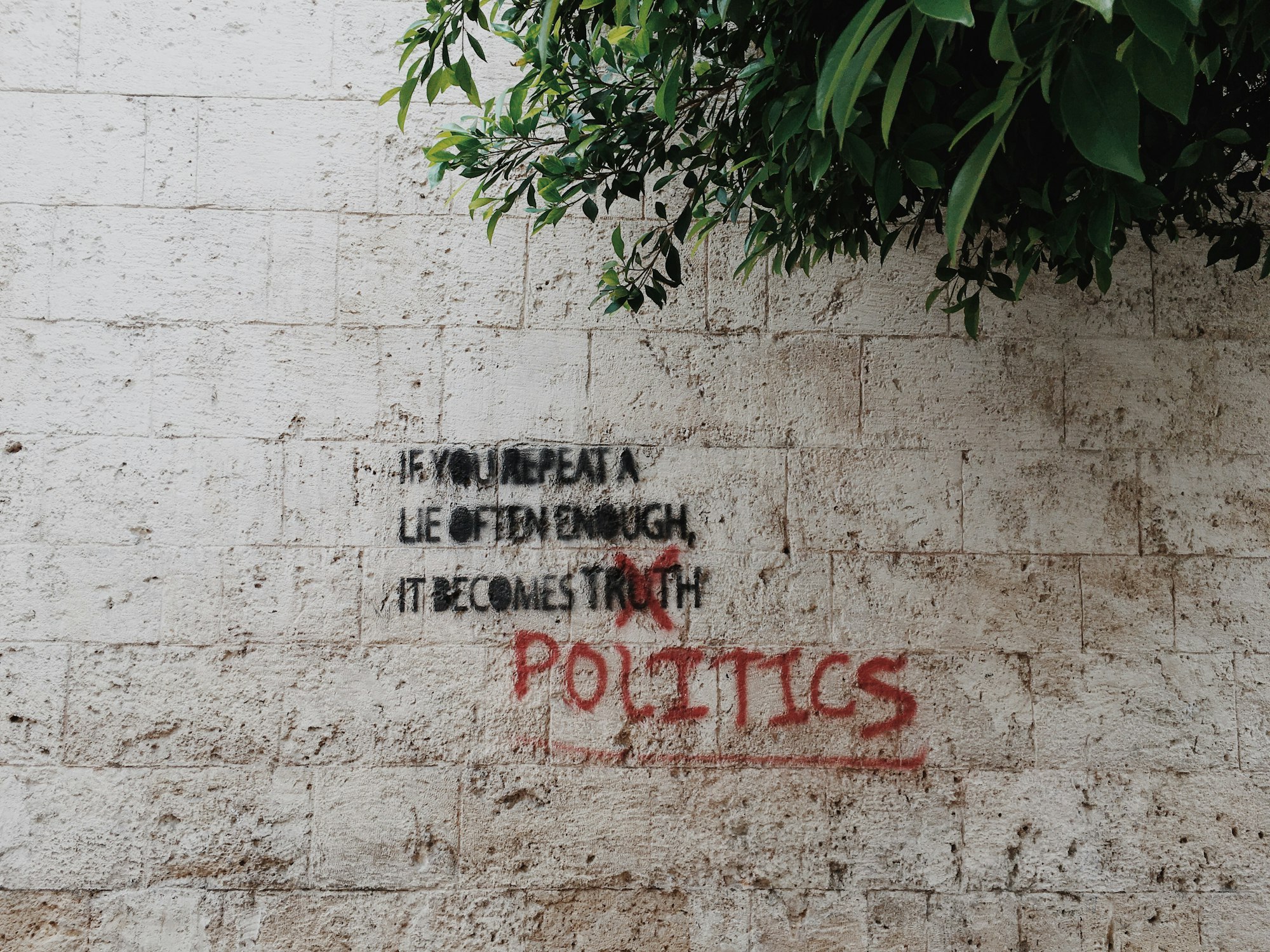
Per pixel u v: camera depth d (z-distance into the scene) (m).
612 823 3.18
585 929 3.15
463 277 3.34
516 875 3.16
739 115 2.92
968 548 3.27
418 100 3.39
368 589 3.23
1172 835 3.18
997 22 1.20
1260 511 3.29
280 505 3.25
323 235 3.34
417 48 3.39
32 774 3.14
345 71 3.39
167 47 3.37
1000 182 2.22
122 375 3.26
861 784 3.20
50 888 3.11
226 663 3.19
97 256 3.29
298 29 3.40
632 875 3.16
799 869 3.17
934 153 2.10
